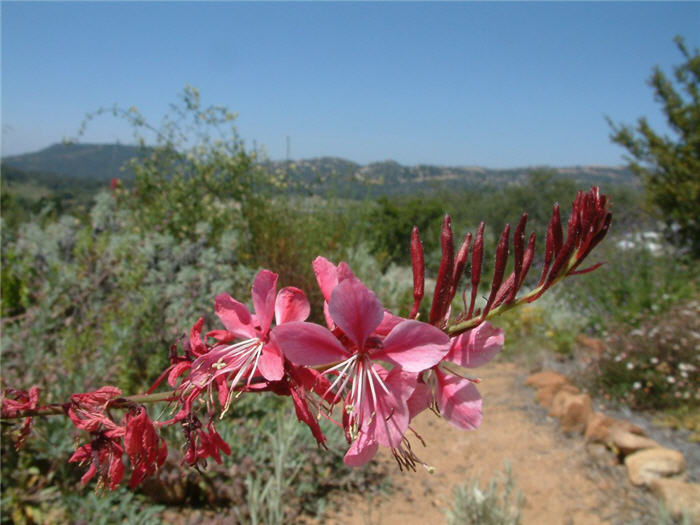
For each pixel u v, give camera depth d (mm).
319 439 1221
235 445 3816
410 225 13250
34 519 3062
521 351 7766
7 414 1213
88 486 3338
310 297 6051
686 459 4512
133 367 4090
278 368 1231
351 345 1268
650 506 3924
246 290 5254
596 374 6047
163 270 4910
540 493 4191
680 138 11195
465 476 4434
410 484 4238
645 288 7926
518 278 1284
